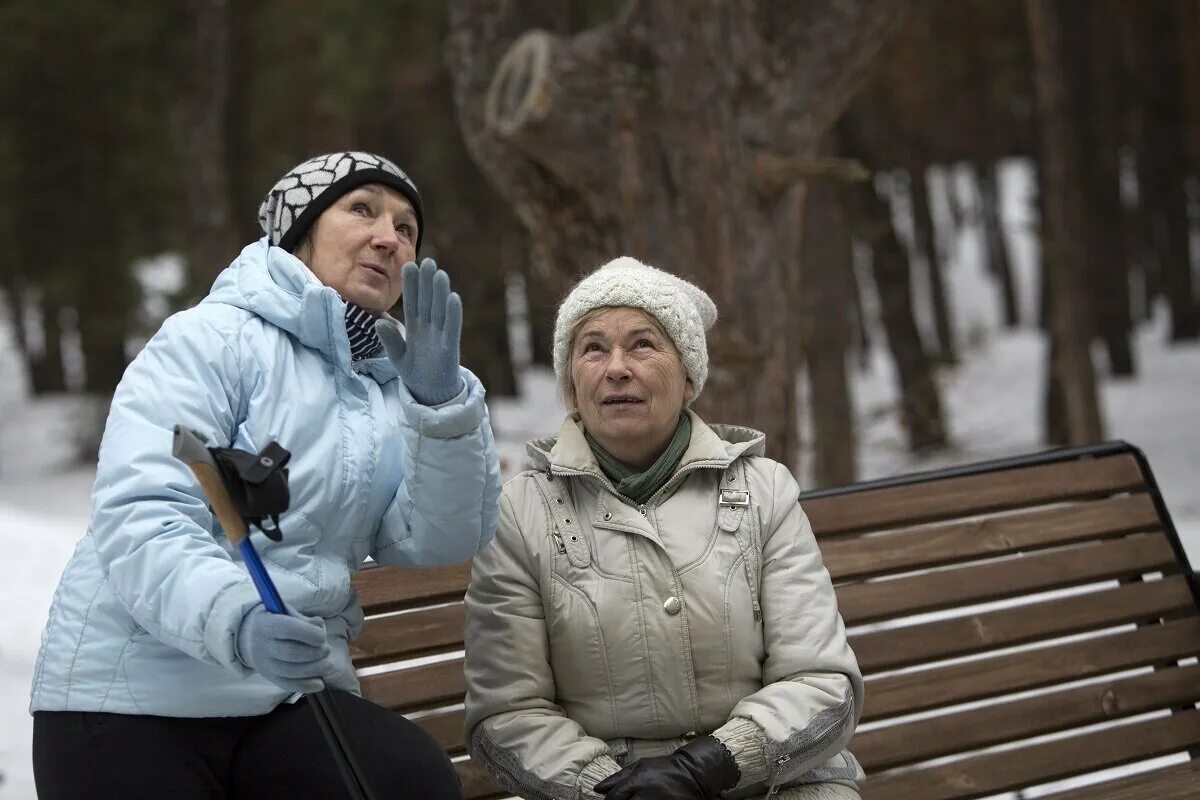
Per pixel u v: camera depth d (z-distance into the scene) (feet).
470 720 8.57
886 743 10.27
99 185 54.95
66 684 7.14
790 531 8.79
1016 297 104.58
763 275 18.03
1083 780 13.44
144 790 7.06
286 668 6.46
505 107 17.98
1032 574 10.95
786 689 8.25
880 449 60.75
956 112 68.03
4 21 51.88
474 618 8.71
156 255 57.77
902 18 18.67
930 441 59.00
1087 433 46.60
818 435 44.65
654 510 8.73
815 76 18.20
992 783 10.44
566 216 18.20
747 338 17.84
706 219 17.70
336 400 7.88
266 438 7.52
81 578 7.31
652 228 17.71
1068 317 46.78
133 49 52.65
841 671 8.44
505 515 8.82
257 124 52.47
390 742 7.41
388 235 8.16
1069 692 10.85
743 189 17.87
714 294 17.75
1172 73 68.54
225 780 7.39
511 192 18.49
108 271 56.03
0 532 26.00
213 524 7.32
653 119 17.61
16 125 53.62
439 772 7.47
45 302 61.57
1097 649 10.98
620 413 8.71
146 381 7.36
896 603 10.53
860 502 10.69
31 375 94.58
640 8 17.70
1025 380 78.07
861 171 17.94
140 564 6.77
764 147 17.95
